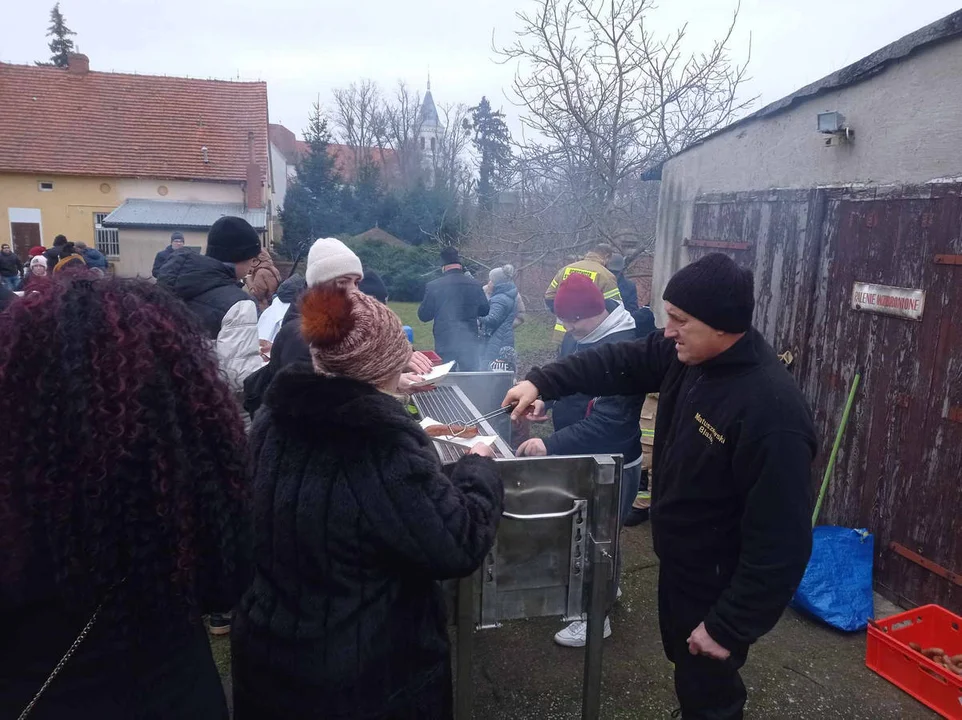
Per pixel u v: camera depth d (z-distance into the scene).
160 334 1.03
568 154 9.98
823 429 3.71
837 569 3.19
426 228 25.45
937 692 2.53
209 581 1.09
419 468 1.37
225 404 1.10
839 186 3.71
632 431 2.82
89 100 22.05
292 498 1.37
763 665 2.82
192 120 22.39
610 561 1.91
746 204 4.53
